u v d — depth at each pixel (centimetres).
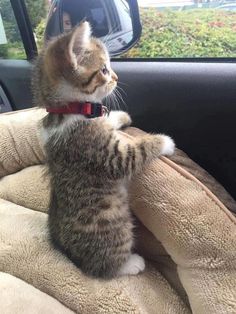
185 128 28
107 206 22
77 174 22
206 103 26
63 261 23
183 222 21
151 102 29
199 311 20
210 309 20
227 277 20
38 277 23
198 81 26
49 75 23
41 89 24
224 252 20
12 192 30
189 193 21
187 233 20
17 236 25
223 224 21
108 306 21
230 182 27
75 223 23
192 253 20
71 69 22
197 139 27
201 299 20
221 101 26
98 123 23
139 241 24
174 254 21
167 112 28
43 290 23
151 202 21
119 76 30
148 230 23
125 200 23
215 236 20
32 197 29
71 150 23
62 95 23
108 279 22
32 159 31
